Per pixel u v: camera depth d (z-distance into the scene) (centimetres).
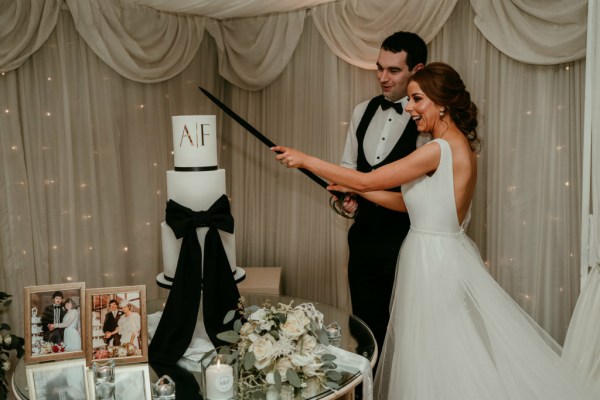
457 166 218
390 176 219
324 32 325
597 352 220
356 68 327
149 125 327
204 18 344
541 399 193
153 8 317
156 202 336
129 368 194
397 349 221
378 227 279
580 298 229
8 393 273
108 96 305
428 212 221
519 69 269
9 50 262
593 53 223
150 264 333
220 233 226
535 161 270
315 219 354
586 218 230
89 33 290
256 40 345
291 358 174
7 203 272
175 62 329
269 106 362
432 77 218
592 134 223
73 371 190
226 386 166
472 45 283
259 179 371
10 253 274
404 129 276
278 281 329
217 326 212
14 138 272
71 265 295
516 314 213
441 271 214
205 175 217
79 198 300
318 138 345
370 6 304
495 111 279
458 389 197
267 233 375
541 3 253
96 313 195
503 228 279
